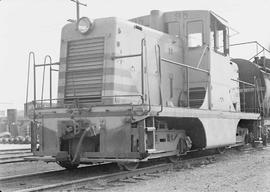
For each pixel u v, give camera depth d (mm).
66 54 9141
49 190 6461
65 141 8570
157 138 8938
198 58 10570
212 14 10758
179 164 9633
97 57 8789
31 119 8953
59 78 9188
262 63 16094
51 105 9141
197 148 10305
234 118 11742
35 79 9117
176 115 8680
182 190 6477
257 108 14320
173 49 10438
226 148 12930
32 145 8836
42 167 10609
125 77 8852
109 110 8102
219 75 11250
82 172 8758
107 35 8727
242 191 6383
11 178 7598
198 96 10578
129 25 9117
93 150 8422
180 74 10664
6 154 14562
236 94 12953
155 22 10688
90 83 8797
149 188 6664
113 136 8031
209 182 7242
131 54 9070
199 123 9844
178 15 10812
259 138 14383
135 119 7836
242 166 9578
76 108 8414
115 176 7637
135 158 7785
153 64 9656
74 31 9148
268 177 7797
